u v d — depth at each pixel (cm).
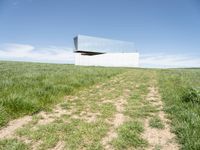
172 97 735
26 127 437
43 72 1598
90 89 1002
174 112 541
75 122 476
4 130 420
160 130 429
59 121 481
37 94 708
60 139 381
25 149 339
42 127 434
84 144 360
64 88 857
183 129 406
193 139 352
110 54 6359
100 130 424
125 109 605
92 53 7206
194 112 503
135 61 6525
